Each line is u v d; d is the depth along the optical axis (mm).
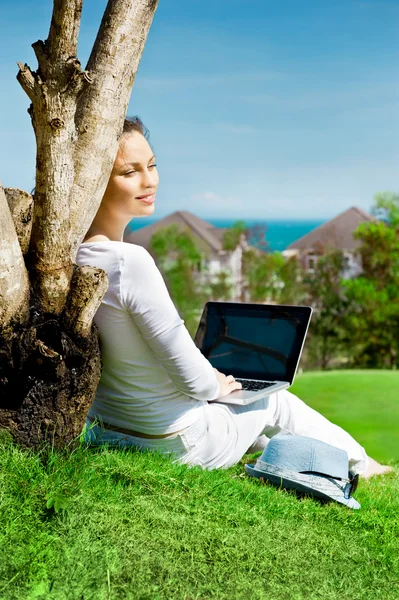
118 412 3613
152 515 3037
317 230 46062
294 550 3055
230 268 48750
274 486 3793
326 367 40844
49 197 2934
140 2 3236
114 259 3254
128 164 3465
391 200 40062
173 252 49906
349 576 2971
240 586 2762
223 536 3025
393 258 39688
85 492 3051
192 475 3455
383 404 8438
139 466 3336
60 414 3158
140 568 2736
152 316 3268
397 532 3455
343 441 4188
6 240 2873
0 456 3041
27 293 3000
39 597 2559
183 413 3568
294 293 43438
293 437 3908
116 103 3229
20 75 2812
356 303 40094
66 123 2883
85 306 3041
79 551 2758
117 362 3434
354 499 3754
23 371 3047
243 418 3816
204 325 4309
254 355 4176
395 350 39750
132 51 3246
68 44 2783
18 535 2764
